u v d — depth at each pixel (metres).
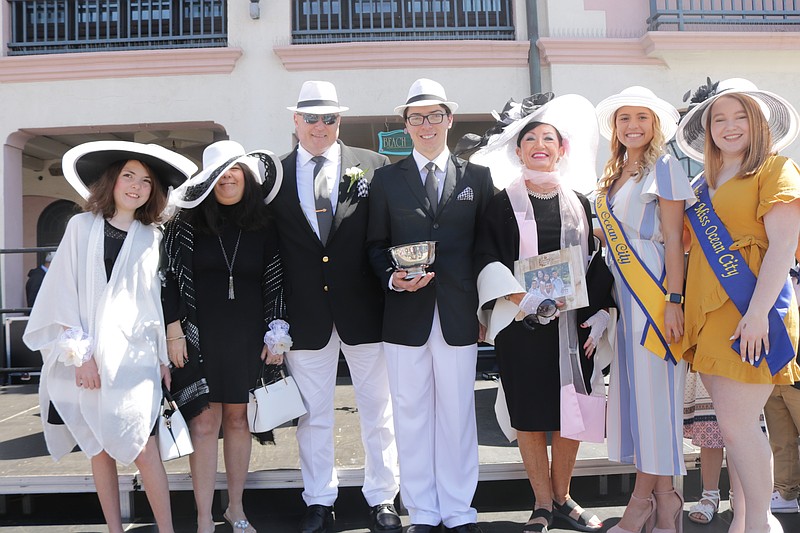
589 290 2.59
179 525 2.96
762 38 6.07
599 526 2.73
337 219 2.75
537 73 6.16
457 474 2.64
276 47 6.02
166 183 2.70
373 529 2.83
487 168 2.83
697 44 6.07
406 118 2.74
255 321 2.65
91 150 2.44
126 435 2.33
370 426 2.86
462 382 2.63
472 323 2.63
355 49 6.06
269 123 6.17
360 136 7.12
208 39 6.43
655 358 2.40
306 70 6.14
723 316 2.24
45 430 2.46
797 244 2.38
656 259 2.44
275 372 2.72
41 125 6.20
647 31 6.08
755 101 2.27
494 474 3.03
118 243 2.46
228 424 2.71
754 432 2.26
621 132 2.55
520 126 2.57
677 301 2.37
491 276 2.55
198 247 2.61
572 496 3.24
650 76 6.24
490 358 5.86
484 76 6.18
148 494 2.47
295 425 3.80
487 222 2.67
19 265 6.37
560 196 2.67
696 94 2.68
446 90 6.16
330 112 2.77
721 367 2.23
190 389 2.54
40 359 5.74
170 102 6.18
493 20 6.50
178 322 2.54
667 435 2.38
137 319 2.41
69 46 6.53
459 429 2.63
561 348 2.62
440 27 6.27
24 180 9.23
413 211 2.64
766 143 2.25
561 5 6.24
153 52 6.06
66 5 6.41
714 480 2.87
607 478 3.27
